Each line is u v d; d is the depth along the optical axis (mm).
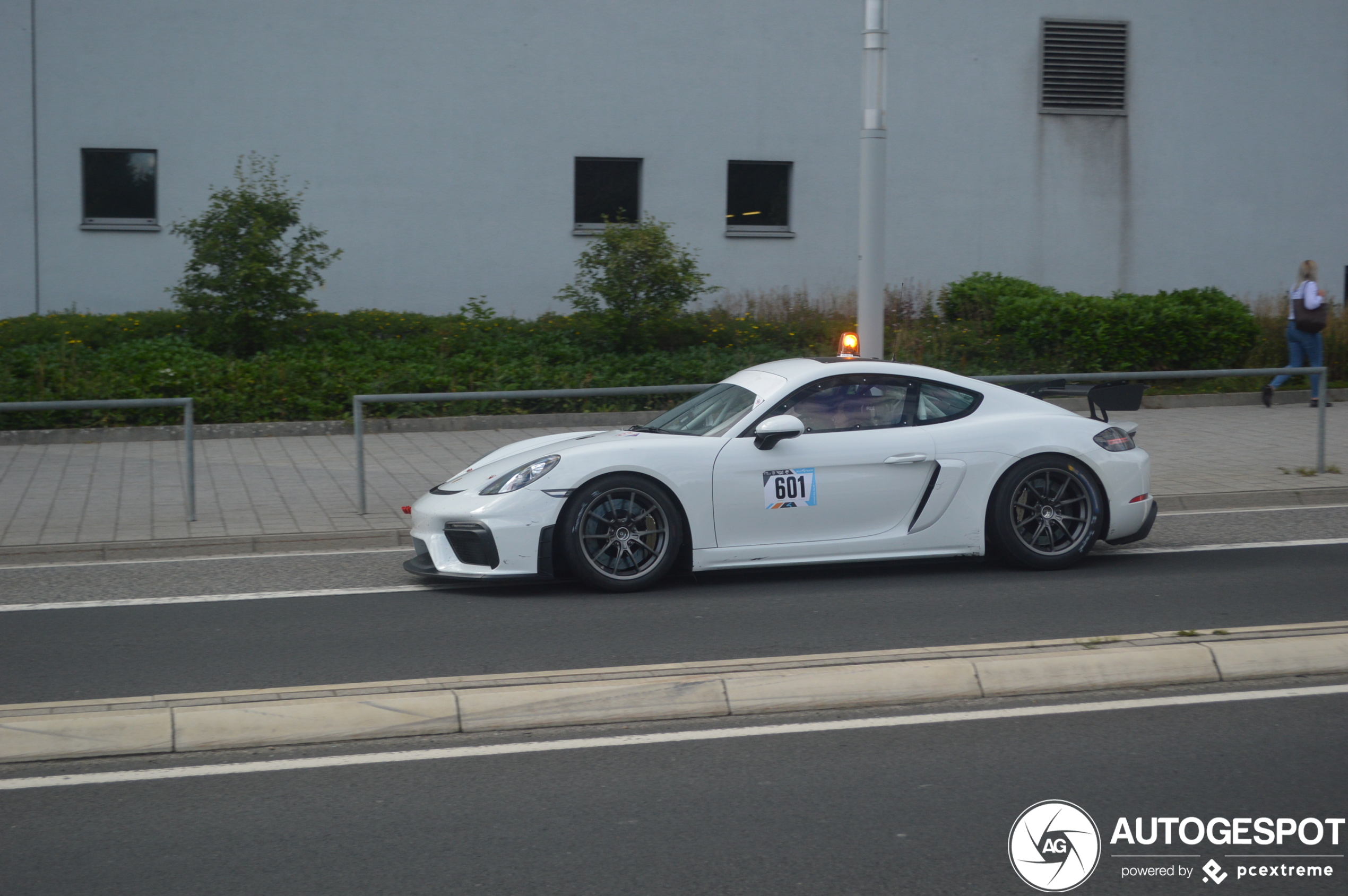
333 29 18969
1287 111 22031
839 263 20812
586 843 3760
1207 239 21953
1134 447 7703
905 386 7473
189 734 4551
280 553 8453
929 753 4500
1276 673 5363
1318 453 10852
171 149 18734
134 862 3648
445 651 5793
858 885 3498
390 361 15516
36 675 5445
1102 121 21406
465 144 19516
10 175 18359
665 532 7008
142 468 11414
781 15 20234
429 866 3615
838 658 5375
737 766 4383
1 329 16312
